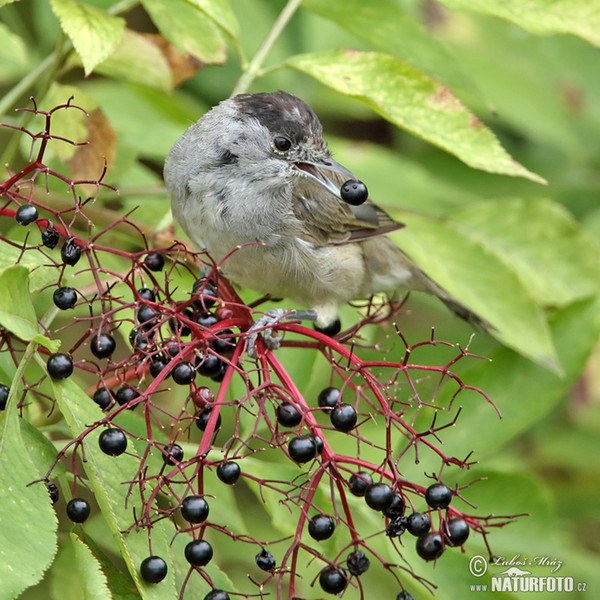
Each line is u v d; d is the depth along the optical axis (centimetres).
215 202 1055
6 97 986
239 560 1062
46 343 643
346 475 966
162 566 643
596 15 948
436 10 1327
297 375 919
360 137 1527
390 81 890
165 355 710
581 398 1265
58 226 741
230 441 682
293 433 708
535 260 1119
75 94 920
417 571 806
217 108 1094
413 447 923
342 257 1130
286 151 1079
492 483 933
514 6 955
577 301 1012
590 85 1349
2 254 785
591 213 1345
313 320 1133
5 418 651
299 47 1341
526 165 1375
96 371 723
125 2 1001
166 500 838
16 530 607
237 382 877
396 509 680
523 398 958
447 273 1048
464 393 955
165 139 1128
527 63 1341
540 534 917
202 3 895
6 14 1259
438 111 877
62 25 797
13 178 712
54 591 719
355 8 1007
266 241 1077
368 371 733
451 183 1359
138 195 1088
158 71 1006
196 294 764
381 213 1183
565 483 1259
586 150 1348
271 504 811
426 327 1346
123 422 813
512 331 995
